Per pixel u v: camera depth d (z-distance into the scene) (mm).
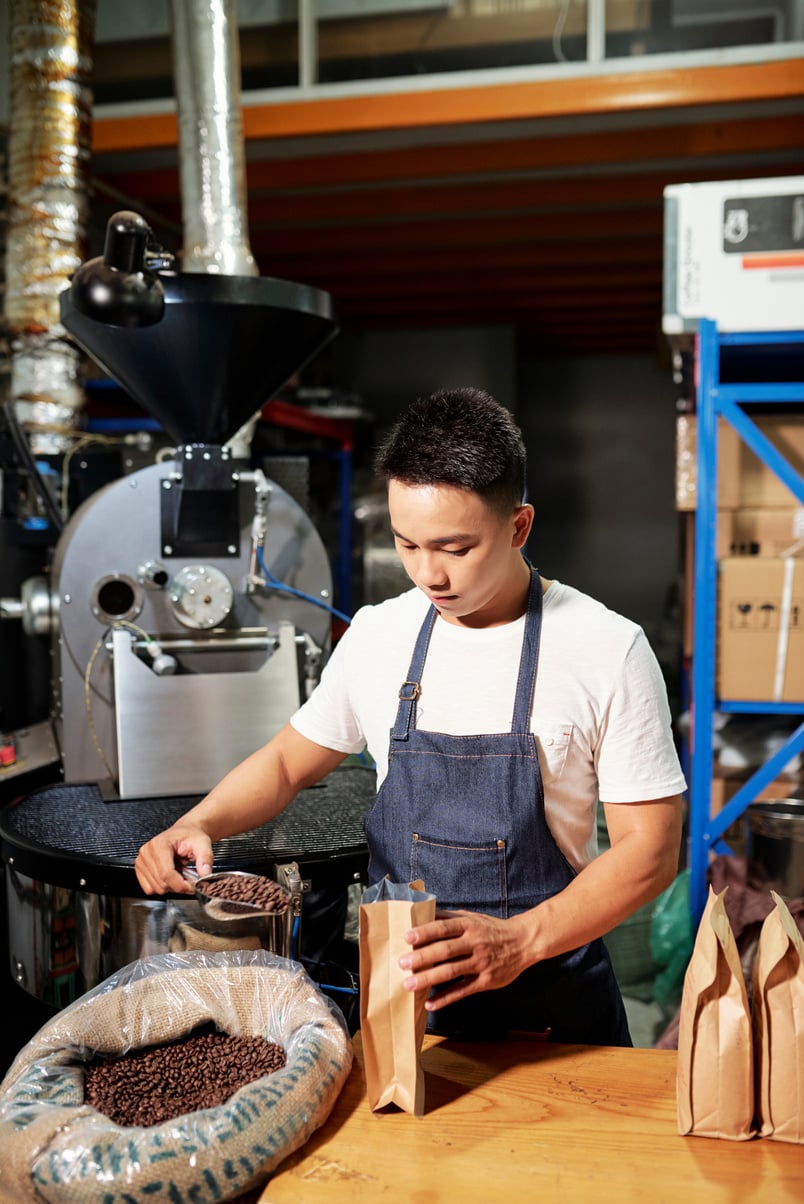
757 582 2477
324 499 6016
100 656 1906
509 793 1161
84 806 1761
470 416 1044
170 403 1866
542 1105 1017
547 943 1050
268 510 1977
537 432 10055
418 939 973
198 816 1293
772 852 2426
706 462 2459
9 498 2432
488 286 6828
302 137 4746
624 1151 940
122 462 2482
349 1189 880
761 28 4441
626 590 10016
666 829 1155
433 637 1233
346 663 1319
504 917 1184
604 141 4750
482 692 1192
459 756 1178
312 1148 941
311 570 2029
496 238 5945
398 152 4977
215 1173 864
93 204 5477
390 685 1255
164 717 1833
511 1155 933
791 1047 953
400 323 7879
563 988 1223
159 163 5180
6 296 2945
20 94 2875
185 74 2428
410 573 1110
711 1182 896
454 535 1043
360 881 1566
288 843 1583
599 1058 1113
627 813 1158
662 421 9875
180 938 1301
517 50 4629
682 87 4312
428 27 4699
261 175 5121
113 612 1920
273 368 1893
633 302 7137
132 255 1566
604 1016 1263
